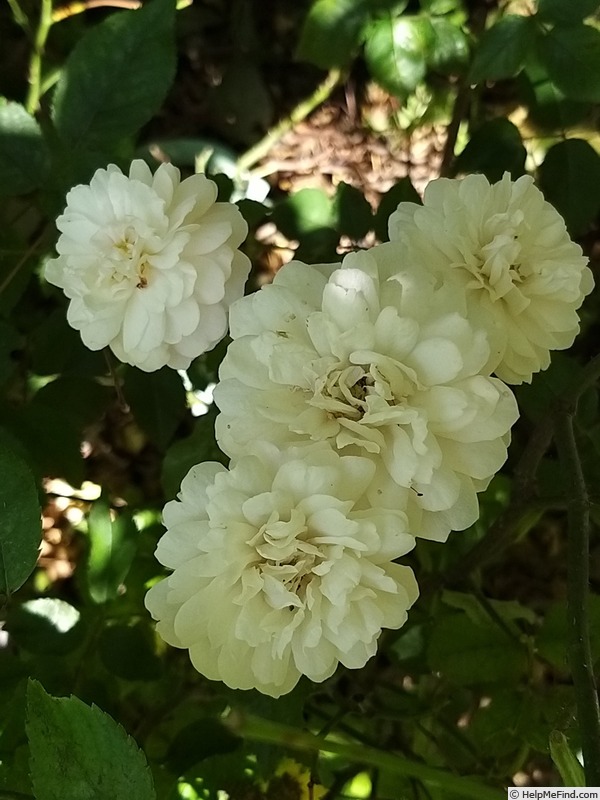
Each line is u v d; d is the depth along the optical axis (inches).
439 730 9.5
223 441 5.3
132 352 6.3
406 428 5.1
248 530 5.2
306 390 5.3
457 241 5.7
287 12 12.8
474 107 12.0
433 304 5.2
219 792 8.0
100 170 6.4
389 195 9.2
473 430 5.2
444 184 6.0
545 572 12.4
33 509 6.1
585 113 9.2
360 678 9.8
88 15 11.9
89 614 8.5
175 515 5.5
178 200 6.4
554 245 6.0
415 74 9.5
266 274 12.0
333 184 12.9
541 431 7.4
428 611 9.5
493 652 7.9
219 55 12.9
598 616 7.3
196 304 6.2
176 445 7.9
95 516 8.5
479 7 11.4
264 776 7.7
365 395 5.3
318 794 8.3
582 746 5.4
